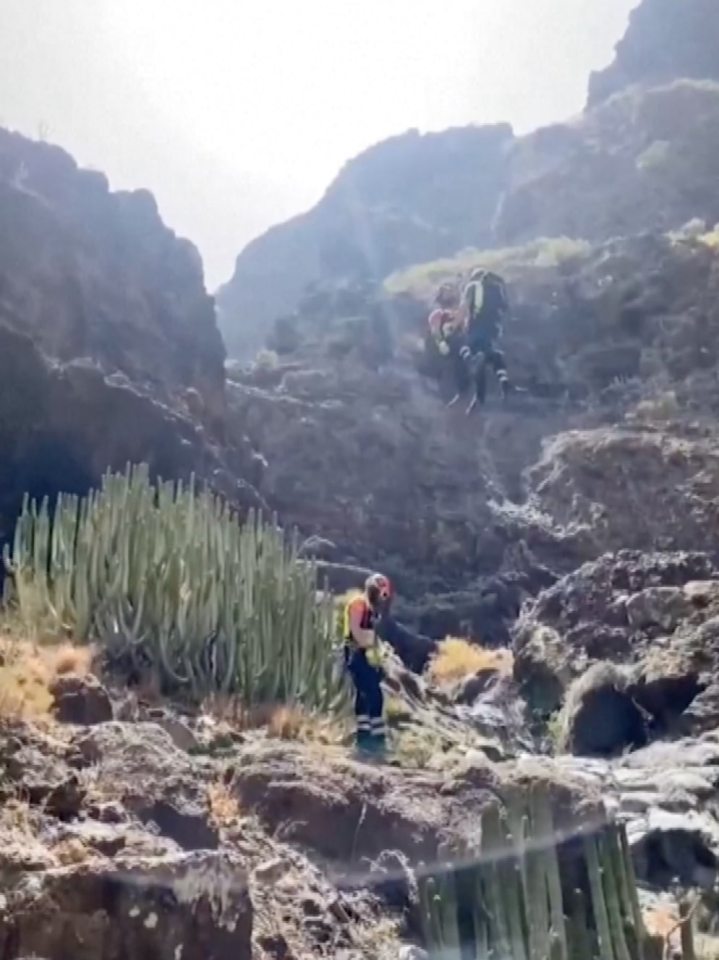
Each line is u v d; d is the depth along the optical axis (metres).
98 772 4.57
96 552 7.62
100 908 3.16
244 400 21.67
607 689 11.41
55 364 13.57
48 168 18.52
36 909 3.08
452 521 20.61
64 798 4.07
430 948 4.39
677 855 6.25
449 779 5.72
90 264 17.55
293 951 4.01
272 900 4.36
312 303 27.80
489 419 23.03
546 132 42.47
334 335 25.73
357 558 19.72
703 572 14.41
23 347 12.97
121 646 7.25
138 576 7.50
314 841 5.08
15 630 7.15
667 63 42.97
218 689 7.33
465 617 18.59
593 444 20.91
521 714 13.18
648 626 13.01
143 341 17.97
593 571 14.71
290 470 20.88
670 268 25.88
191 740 6.12
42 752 4.57
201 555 7.76
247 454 19.73
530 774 5.60
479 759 6.51
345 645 7.77
